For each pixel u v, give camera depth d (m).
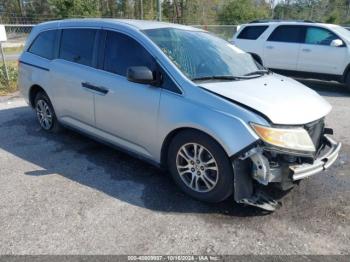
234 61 4.18
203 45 4.14
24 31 22.92
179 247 2.85
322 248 2.86
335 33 9.03
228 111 3.13
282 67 9.93
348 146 5.12
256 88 3.51
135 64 3.86
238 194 3.15
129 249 2.81
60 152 4.74
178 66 3.58
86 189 3.74
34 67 5.29
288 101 3.34
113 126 4.14
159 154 3.72
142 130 3.79
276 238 2.98
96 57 4.30
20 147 4.91
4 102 7.57
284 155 3.06
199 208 3.39
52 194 3.63
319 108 3.45
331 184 3.91
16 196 3.58
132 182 3.90
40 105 5.49
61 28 4.96
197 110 3.27
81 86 4.42
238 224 3.16
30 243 2.87
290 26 9.73
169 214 3.29
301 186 3.84
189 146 3.46
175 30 4.21
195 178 3.48
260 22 10.49
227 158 3.16
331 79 9.20
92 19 4.57
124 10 49.69
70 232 3.01
